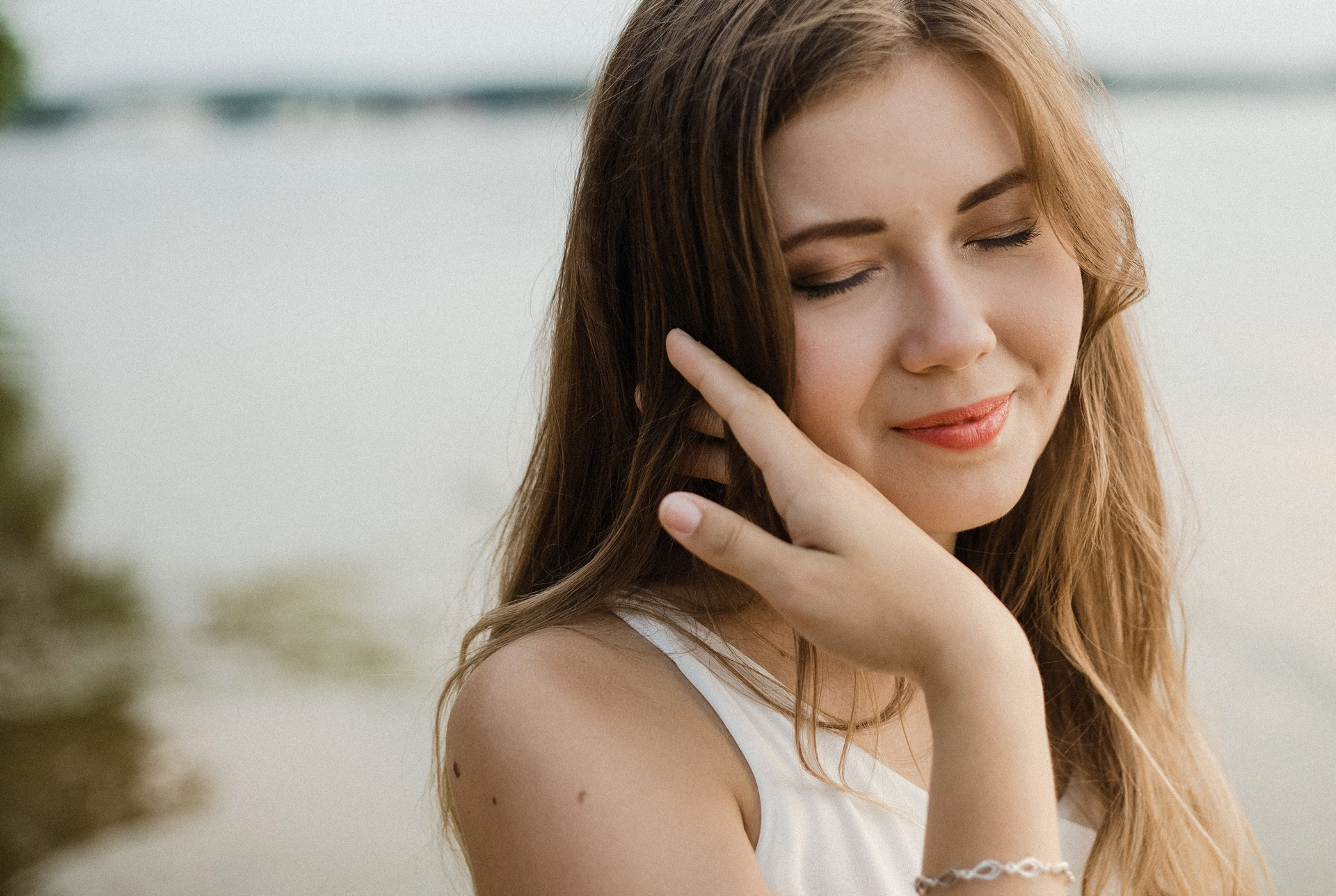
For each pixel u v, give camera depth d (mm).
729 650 1157
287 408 9664
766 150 986
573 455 1324
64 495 7586
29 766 4156
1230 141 15688
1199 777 1544
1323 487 6117
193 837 3637
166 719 4492
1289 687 4352
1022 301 1029
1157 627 1508
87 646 5195
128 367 11305
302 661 5008
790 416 1043
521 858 992
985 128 987
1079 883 1406
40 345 12164
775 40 964
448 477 7711
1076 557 1410
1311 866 3467
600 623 1154
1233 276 10039
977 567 1457
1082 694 1472
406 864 3477
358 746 4227
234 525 7027
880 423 1031
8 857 3635
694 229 1061
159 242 17953
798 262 1000
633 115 1151
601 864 960
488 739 1034
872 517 952
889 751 1245
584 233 1235
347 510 7203
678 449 1164
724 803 1059
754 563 931
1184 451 6676
